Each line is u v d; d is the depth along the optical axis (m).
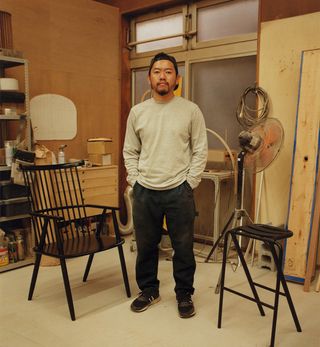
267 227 2.29
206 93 4.03
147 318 2.42
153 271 2.62
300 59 3.19
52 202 3.39
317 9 3.12
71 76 4.07
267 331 2.26
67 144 4.10
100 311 2.51
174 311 2.51
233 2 3.72
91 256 2.97
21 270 3.24
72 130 4.12
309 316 2.43
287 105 3.30
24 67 3.41
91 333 2.24
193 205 2.46
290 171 3.31
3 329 2.29
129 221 4.36
